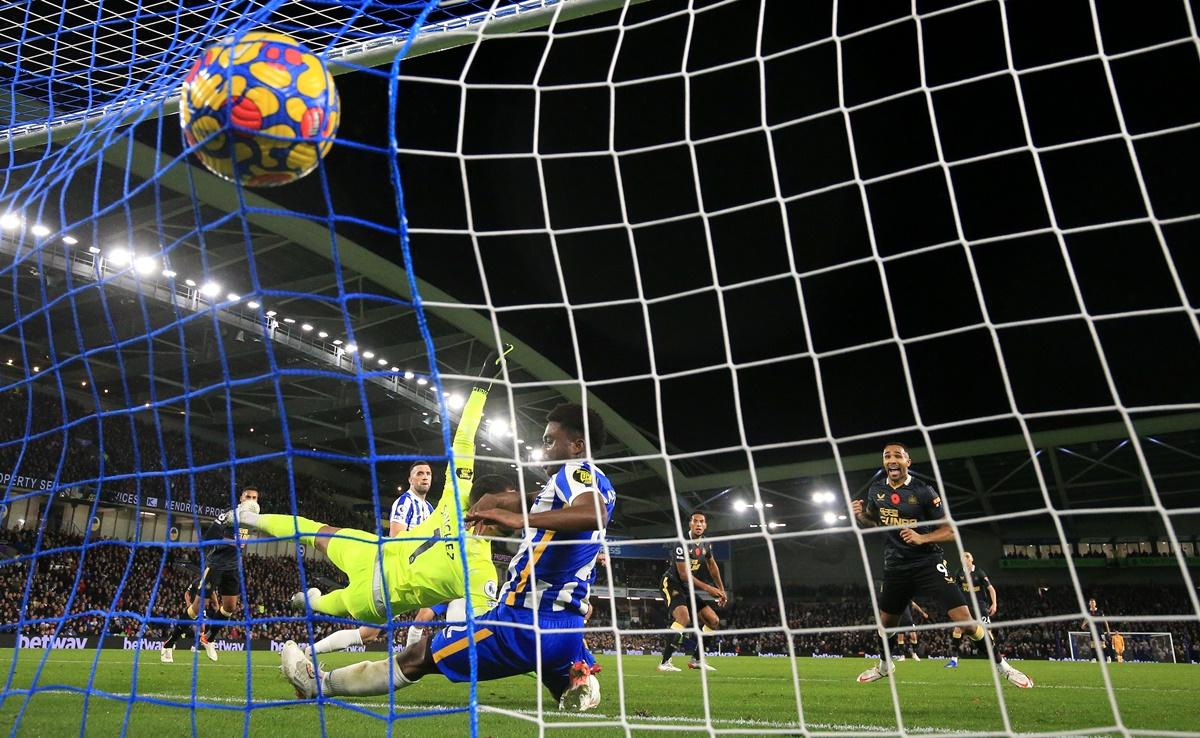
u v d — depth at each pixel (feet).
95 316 99.30
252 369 113.80
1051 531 136.05
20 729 10.56
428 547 17.29
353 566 17.85
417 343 116.37
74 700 14.12
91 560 84.89
